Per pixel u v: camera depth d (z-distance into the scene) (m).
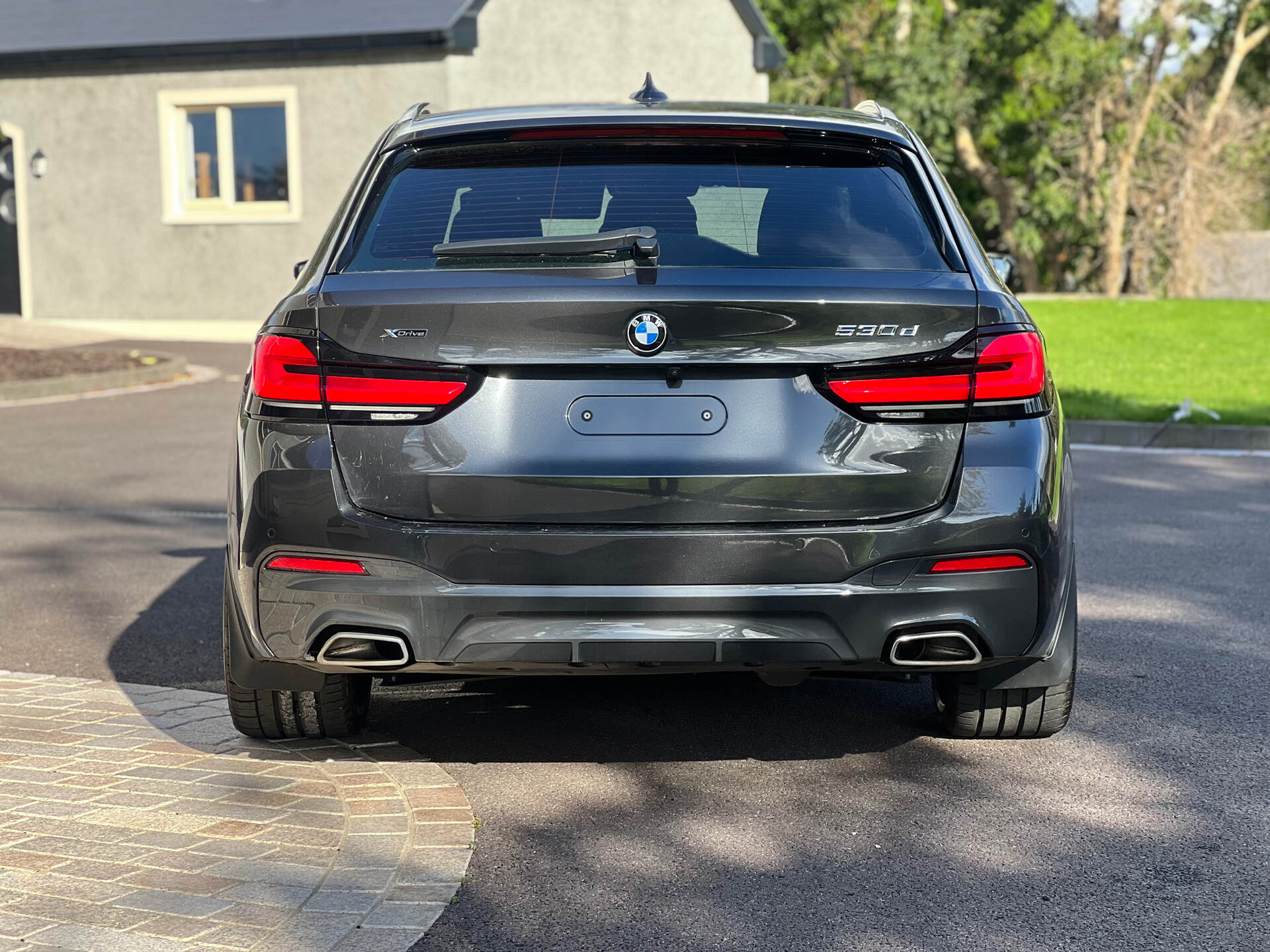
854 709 4.45
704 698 4.57
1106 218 33.53
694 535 3.21
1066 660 3.73
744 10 23.42
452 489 3.24
